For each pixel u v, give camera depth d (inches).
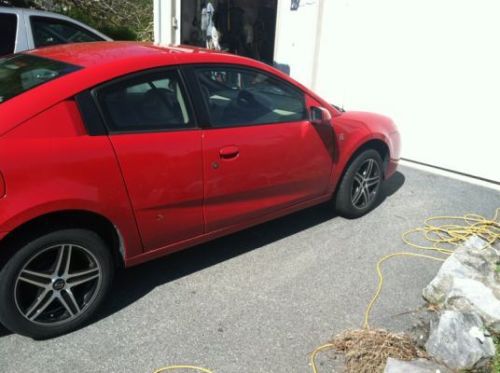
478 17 215.6
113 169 103.7
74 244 102.9
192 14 383.2
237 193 131.6
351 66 269.7
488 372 99.7
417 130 249.4
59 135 98.0
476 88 223.8
